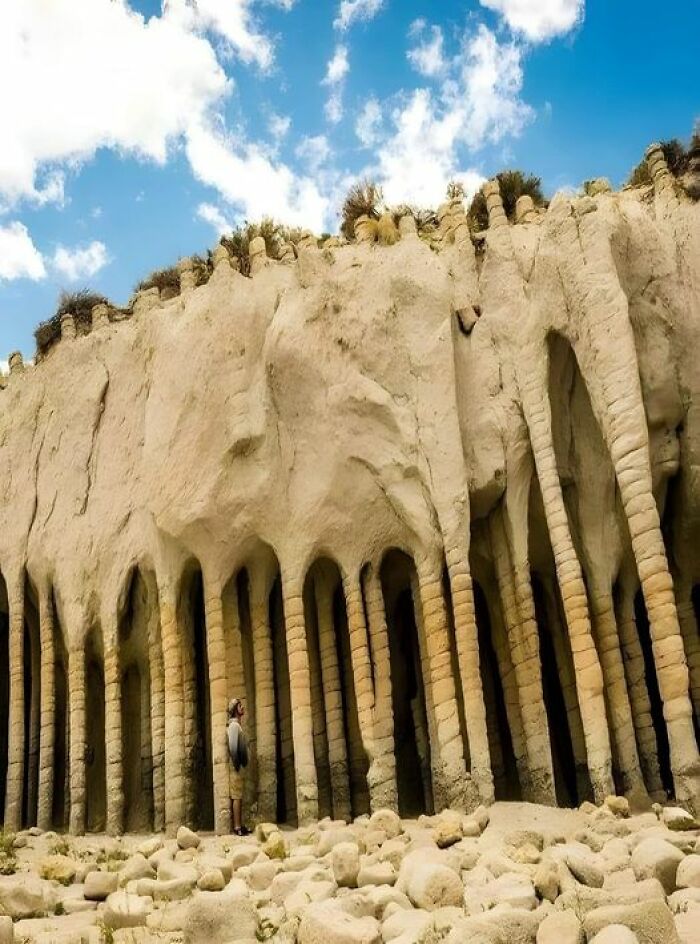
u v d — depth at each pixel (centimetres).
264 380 1822
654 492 1579
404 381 1711
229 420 1803
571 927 546
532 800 1453
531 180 2006
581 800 1536
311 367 1781
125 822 1805
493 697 1711
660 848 721
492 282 1748
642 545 1364
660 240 1634
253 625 1756
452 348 1691
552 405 1614
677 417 1573
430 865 730
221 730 1627
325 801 1655
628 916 539
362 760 1677
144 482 1912
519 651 1529
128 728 1919
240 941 658
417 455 1639
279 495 1753
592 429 1593
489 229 1812
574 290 1570
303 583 1714
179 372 1903
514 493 1602
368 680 1605
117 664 1872
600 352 1502
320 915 654
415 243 1822
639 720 1523
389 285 1777
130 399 2086
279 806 1666
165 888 892
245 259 2073
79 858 1321
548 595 1672
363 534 1692
